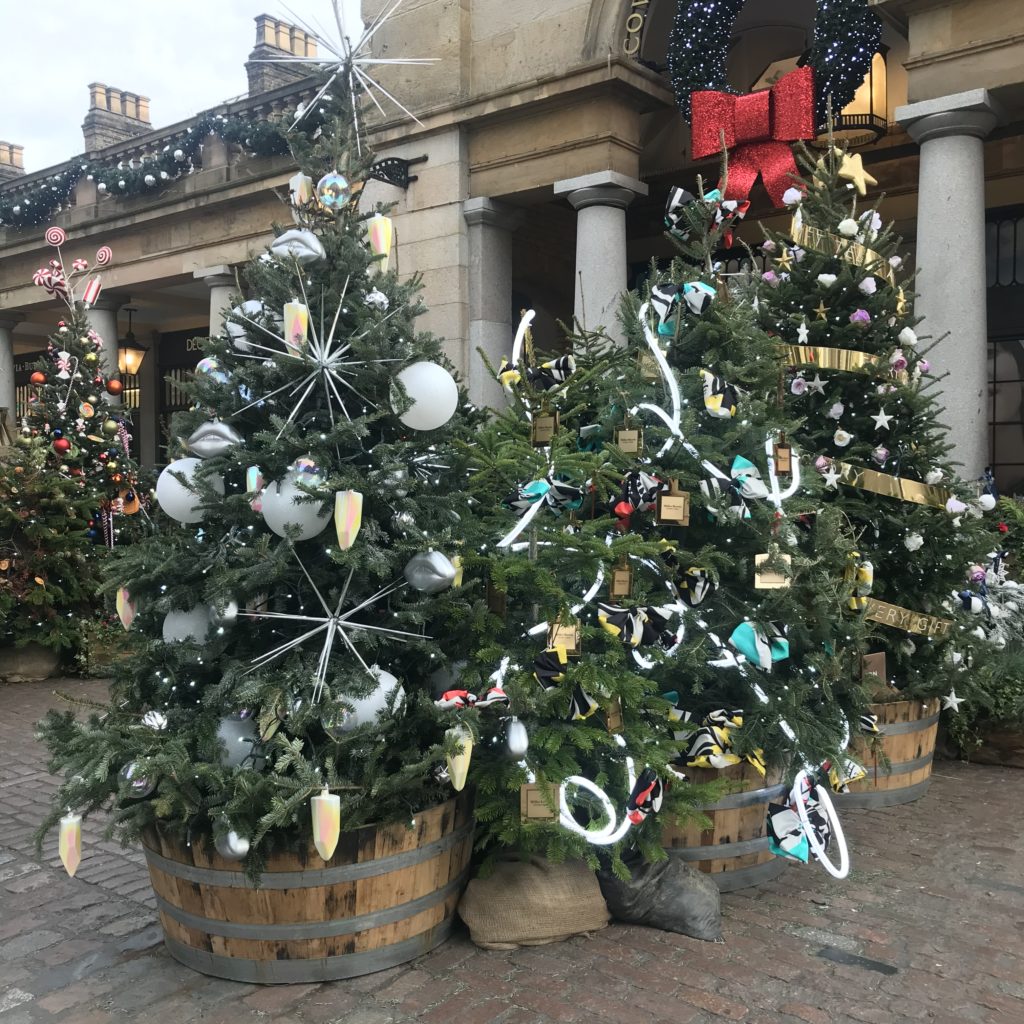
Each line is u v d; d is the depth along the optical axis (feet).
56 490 29.91
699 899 12.03
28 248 54.03
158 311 61.00
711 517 13.30
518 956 11.41
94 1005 10.45
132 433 66.39
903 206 34.42
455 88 34.47
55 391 32.07
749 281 18.44
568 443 12.62
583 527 12.05
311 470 10.42
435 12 34.78
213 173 45.21
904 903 12.98
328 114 12.54
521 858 12.08
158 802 9.89
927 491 17.47
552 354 16.20
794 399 17.63
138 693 11.73
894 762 17.12
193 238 46.73
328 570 11.25
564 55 32.37
